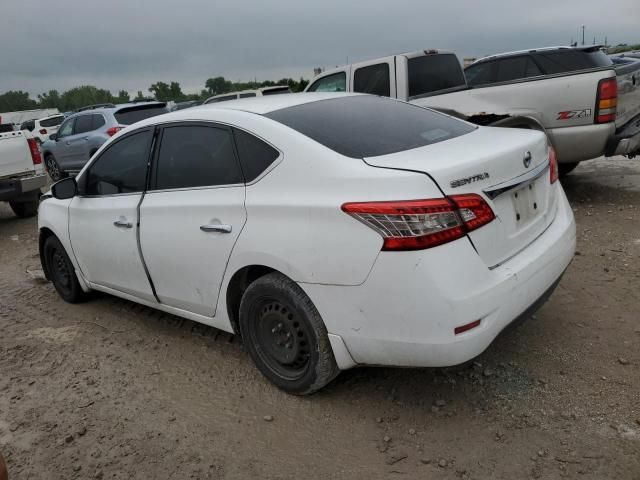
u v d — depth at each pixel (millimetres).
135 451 3002
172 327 4492
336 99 3727
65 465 2947
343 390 3352
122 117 12617
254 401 3348
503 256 2830
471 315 2553
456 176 2643
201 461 2879
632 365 3285
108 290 4664
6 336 4637
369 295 2672
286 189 3002
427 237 2533
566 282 4523
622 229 5668
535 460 2639
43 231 5203
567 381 3197
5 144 8781
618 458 2594
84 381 3771
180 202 3578
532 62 7984
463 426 2926
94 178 4449
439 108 7301
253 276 3383
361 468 2723
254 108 3469
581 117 6301
